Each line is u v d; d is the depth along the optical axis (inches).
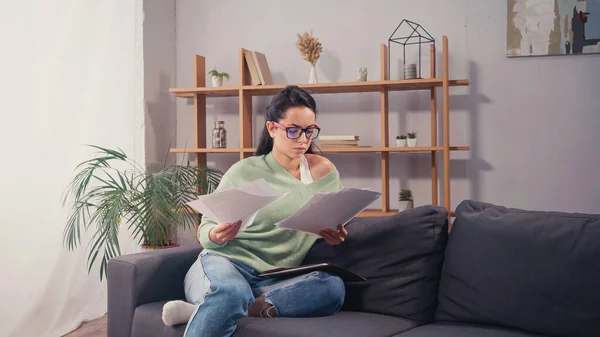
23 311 120.4
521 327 69.9
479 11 143.1
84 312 135.3
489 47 142.9
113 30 141.6
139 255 85.9
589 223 69.0
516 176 142.3
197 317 71.4
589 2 136.3
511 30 141.1
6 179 117.6
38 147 124.1
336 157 153.1
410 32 147.3
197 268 81.4
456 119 145.1
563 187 139.6
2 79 117.2
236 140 159.9
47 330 124.9
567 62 138.6
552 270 68.4
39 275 124.1
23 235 120.9
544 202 140.8
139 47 148.5
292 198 86.6
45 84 125.7
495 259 72.6
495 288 71.8
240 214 75.5
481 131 143.9
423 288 78.8
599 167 137.3
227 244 84.8
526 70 141.0
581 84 138.0
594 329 65.4
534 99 140.8
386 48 143.6
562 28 137.9
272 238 85.4
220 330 70.9
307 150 93.5
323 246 85.9
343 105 152.3
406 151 142.2
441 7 145.3
